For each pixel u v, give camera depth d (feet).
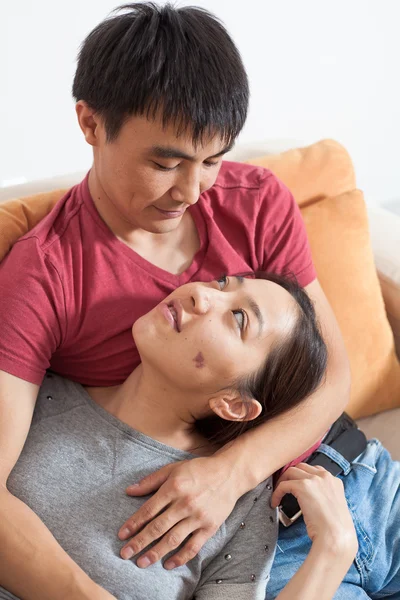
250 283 3.89
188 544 3.51
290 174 5.24
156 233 3.78
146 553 3.47
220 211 4.29
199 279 4.09
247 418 3.80
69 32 5.96
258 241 4.31
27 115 6.13
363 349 5.08
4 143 6.17
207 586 3.65
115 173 3.49
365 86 7.61
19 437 3.54
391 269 5.55
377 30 7.33
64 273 3.76
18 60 5.87
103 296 3.85
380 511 4.30
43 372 3.75
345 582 4.10
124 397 3.89
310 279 4.43
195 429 3.99
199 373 3.67
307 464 4.03
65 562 3.25
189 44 3.22
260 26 6.74
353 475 4.34
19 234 4.10
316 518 3.60
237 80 3.30
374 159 8.16
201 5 6.34
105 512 3.56
